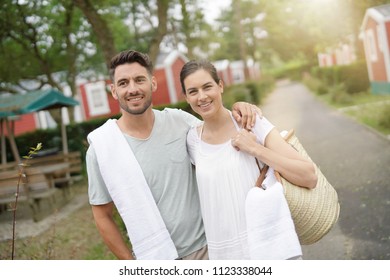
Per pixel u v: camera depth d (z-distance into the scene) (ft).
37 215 28.73
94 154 8.79
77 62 74.90
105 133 8.80
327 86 83.82
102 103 82.02
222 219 8.28
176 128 9.16
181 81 8.63
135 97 8.61
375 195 21.01
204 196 8.44
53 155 43.75
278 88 155.74
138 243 8.57
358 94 66.13
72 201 35.45
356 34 76.13
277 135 8.40
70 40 65.92
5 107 35.04
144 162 8.75
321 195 8.31
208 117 8.46
